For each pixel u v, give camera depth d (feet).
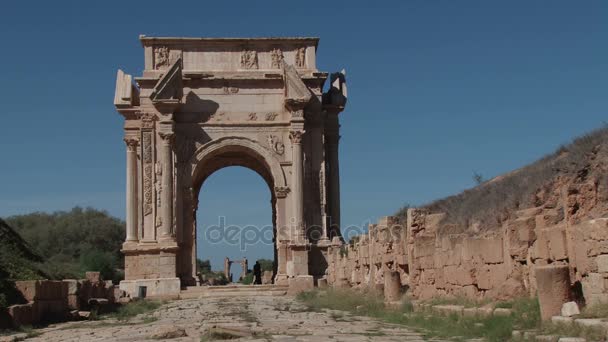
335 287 133.18
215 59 172.24
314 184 168.86
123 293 144.15
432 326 63.21
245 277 312.71
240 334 60.54
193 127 168.04
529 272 59.57
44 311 86.22
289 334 62.08
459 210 100.12
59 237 317.63
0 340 64.39
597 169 64.59
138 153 168.45
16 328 74.43
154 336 63.00
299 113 165.99
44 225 330.54
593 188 53.16
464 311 63.16
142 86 168.86
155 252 161.99
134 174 167.84
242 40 172.65
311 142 170.30
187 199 166.81
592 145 73.05
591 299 47.57
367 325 70.59
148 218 165.37
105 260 237.25
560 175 71.05
